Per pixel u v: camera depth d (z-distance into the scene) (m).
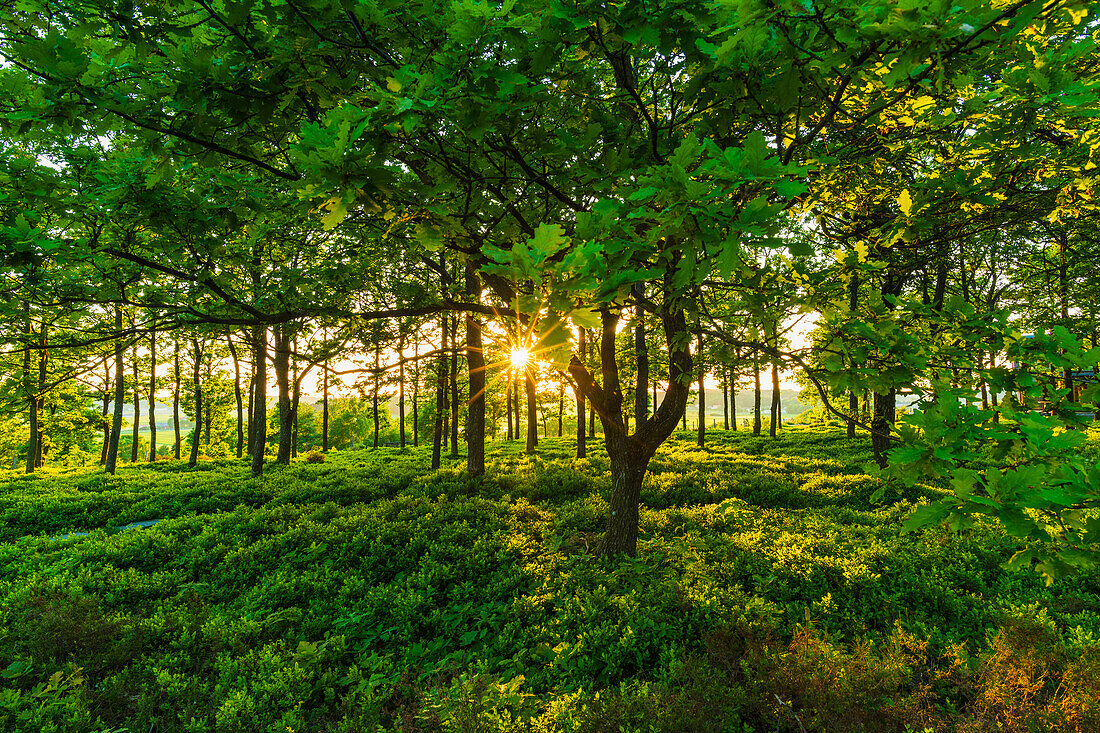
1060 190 3.85
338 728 4.17
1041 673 3.86
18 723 4.24
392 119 2.41
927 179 3.98
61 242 3.53
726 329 4.39
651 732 3.68
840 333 3.33
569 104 4.31
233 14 2.61
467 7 2.04
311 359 6.54
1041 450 1.79
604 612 5.56
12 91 2.55
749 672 4.22
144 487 15.10
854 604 5.58
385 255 7.52
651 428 7.02
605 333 7.09
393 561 7.71
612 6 2.36
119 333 4.62
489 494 12.34
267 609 6.32
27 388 5.23
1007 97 2.39
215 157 3.48
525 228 4.40
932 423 1.96
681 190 1.69
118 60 2.89
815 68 2.45
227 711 4.38
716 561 6.83
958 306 2.98
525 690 4.61
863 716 3.60
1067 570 1.60
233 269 6.07
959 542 6.91
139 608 6.50
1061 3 2.03
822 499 11.03
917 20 1.78
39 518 11.52
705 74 2.80
